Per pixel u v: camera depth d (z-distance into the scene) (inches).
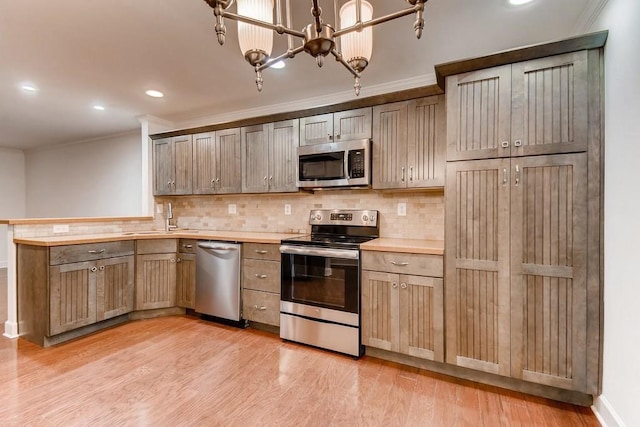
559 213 72.9
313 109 117.8
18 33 84.6
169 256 133.6
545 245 74.2
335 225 126.6
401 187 104.2
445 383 83.1
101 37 87.0
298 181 120.4
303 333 105.4
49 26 81.4
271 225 144.5
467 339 82.4
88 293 112.6
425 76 112.5
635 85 57.3
